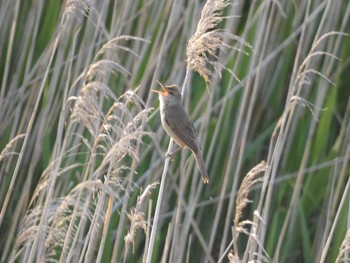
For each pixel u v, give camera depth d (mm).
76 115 8109
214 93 12312
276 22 12508
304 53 12609
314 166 11844
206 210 12195
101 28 11797
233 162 12188
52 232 8523
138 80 11758
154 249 10758
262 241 9875
